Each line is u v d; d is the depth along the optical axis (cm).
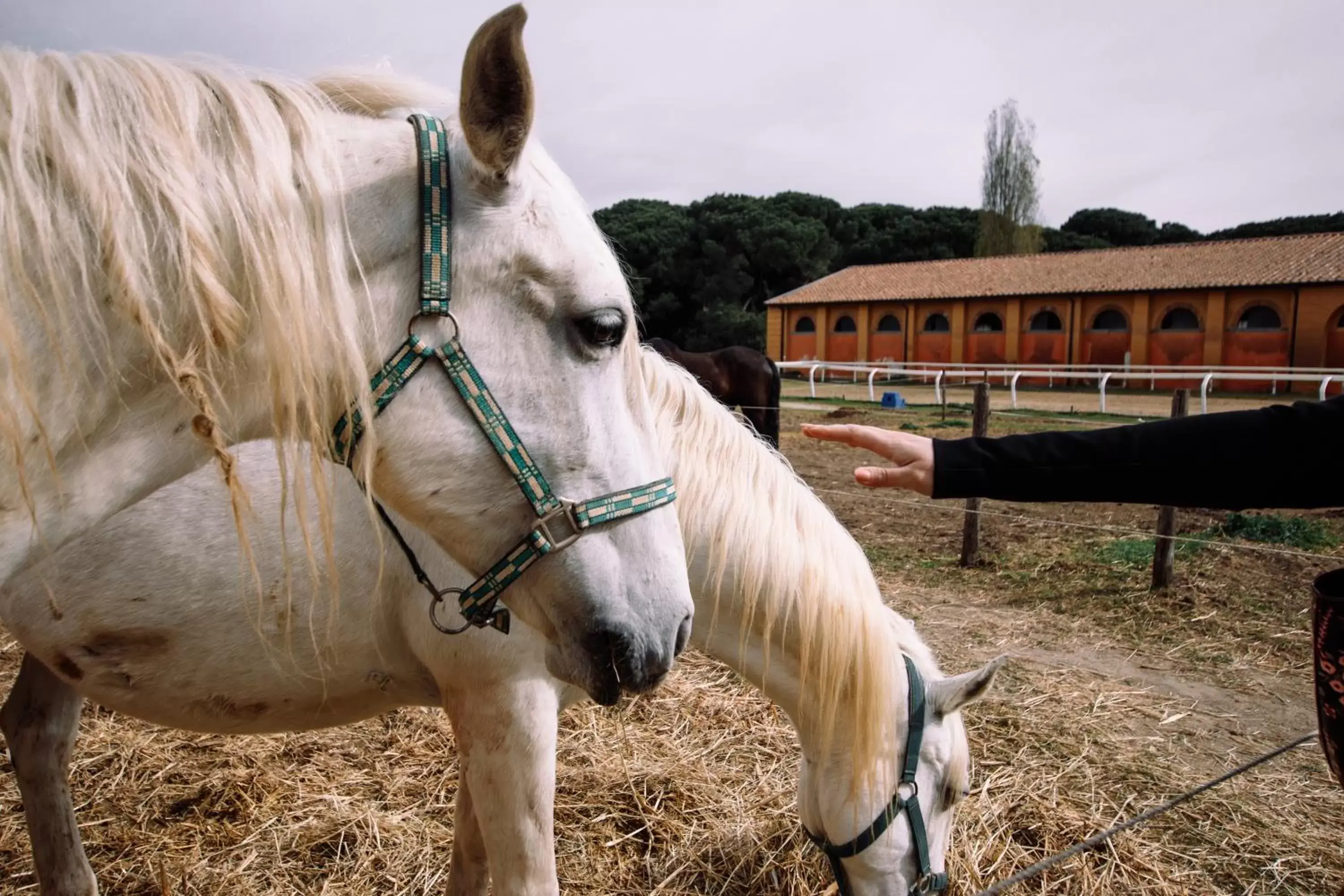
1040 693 370
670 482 125
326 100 114
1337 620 110
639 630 118
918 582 546
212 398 104
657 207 4719
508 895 159
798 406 1714
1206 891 239
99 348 96
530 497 112
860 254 4922
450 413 109
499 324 109
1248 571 552
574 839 250
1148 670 403
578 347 112
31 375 93
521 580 119
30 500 92
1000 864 243
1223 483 120
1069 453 129
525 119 102
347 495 157
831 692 176
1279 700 373
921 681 189
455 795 271
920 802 185
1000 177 4253
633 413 123
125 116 97
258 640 160
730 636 185
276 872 230
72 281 94
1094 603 501
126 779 266
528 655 155
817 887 237
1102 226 6050
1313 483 117
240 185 99
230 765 277
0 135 90
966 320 2828
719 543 175
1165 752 321
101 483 102
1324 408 118
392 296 107
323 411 108
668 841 252
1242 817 276
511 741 157
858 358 3061
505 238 107
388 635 168
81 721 299
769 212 4472
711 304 4225
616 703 120
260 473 155
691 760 296
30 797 191
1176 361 2477
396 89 119
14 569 99
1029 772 299
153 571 153
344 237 105
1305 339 2267
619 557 118
